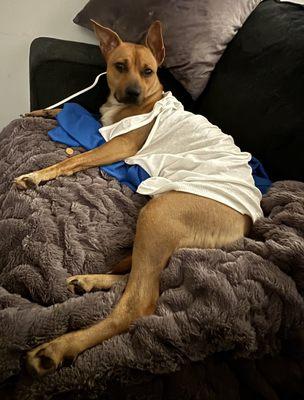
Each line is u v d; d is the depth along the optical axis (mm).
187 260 1073
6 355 876
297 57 1468
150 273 1090
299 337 960
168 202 1170
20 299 1004
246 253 1073
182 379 901
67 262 1122
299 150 1392
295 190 1319
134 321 964
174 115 1562
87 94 1928
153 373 884
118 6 1933
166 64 1868
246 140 1579
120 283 1096
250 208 1239
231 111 1654
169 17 1814
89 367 874
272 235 1145
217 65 1809
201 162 1329
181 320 919
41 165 1460
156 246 1109
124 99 1719
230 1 1771
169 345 895
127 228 1263
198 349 901
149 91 1763
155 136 1544
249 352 910
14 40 2246
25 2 2154
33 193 1303
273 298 975
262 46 1619
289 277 1016
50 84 1872
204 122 1521
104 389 876
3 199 1343
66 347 905
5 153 1578
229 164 1318
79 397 877
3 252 1181
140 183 1401
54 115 1793
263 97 1531
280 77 1494
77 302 997
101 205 1294
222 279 984
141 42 1905
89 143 1595
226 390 923
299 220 1153
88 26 2059
